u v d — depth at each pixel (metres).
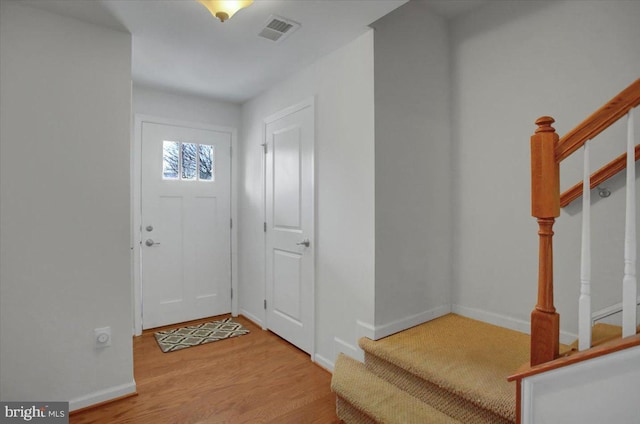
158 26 2.03
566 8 1.96
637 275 1.72
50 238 1.85
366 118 2.10
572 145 1.24
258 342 2.89
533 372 1.25
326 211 2.43
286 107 2.88
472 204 2.42
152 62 2.55
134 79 2.91
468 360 1.76
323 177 2.46
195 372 2.36
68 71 1.90
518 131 2.17
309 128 2.58
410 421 1.53
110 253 2.03
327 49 2.33
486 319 2.34
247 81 2.94
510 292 2.22
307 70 2.62
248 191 3.51
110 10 1.85
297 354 2.65
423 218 2.34
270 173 3.09
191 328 3.21
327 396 2.07
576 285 1.93
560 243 1.99
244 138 3.59
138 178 3.12
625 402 1.09
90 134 1.96
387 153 2.11
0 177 1.73
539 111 2.07
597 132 1.19
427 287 2.37
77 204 1.93
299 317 2.72
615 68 1.79
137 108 3.11
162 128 3.23
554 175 1.27
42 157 1.83
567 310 1.97
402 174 2.20
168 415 1.87
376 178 2.05
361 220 2.14
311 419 1.85
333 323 2.37
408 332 2.16
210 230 3.51
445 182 2.50
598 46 1.85
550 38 2.03
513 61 2.19
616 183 1.79
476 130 2.39
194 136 3.40
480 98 2.37
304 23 1.99
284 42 2.22
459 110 2.49
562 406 1.20
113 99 2.04
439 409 1.66
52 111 1.86
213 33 2.12
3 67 1.74
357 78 2.16
